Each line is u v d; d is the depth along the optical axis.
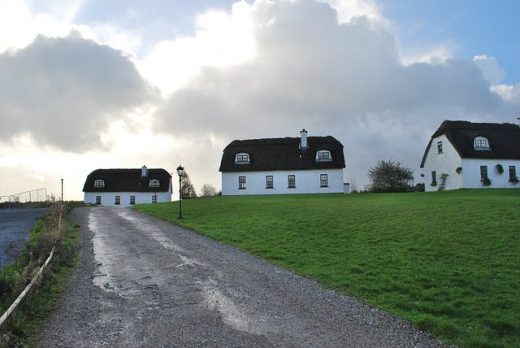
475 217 22.97
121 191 83.25
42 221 28.22
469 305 11.71
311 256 18.00
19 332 9.64
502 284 13.20
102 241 22.53
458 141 55.59
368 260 16.67
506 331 10.15
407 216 24.98
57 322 10.55
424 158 62.97
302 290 13.45
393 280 14.04
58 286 13.65
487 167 54.94
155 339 9.58
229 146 65.81
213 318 10.95
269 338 9.70
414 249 17.77
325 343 9.46
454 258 16.16
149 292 13.21
